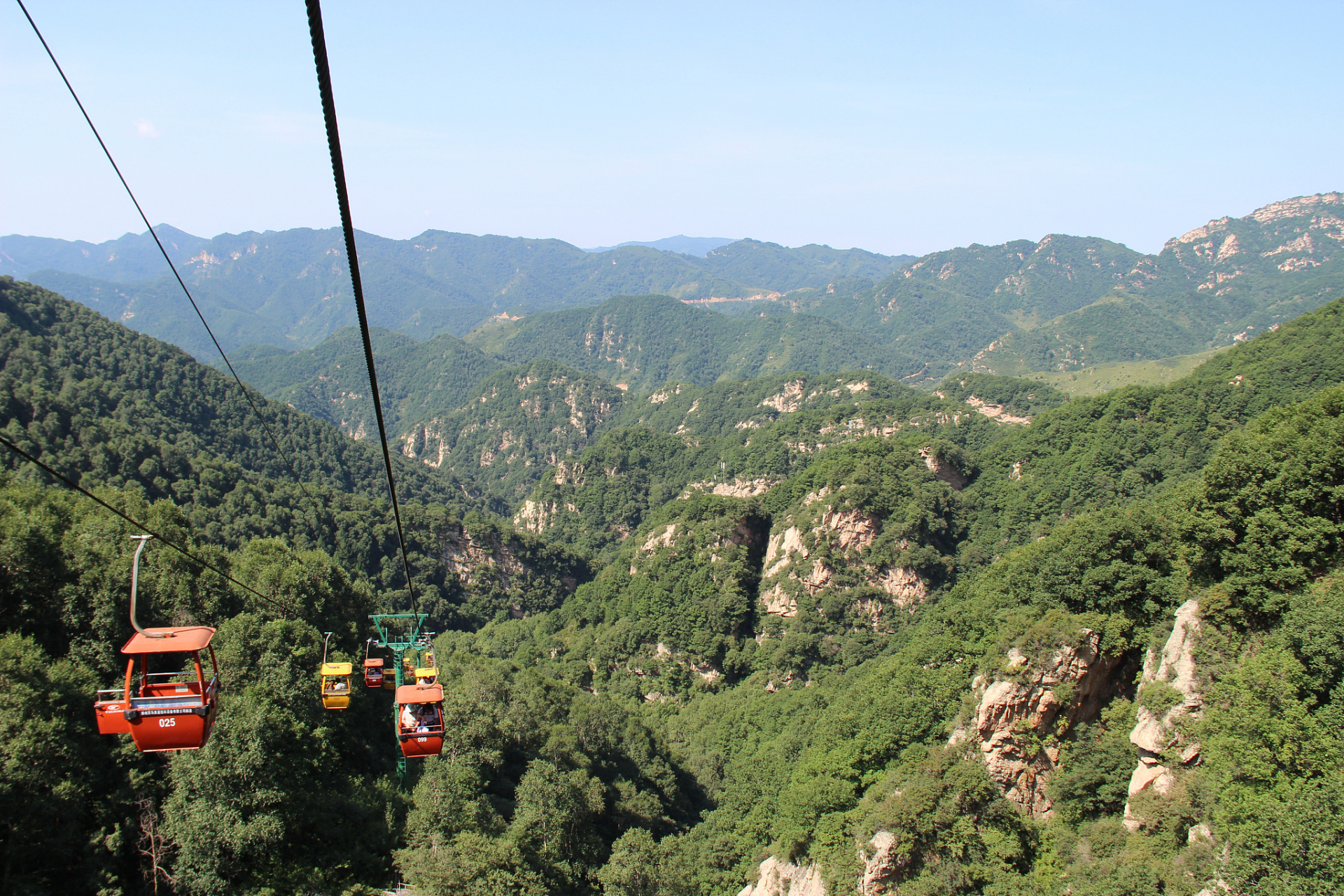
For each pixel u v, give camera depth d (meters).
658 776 104.44
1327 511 52.50
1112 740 58.09
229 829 50.91
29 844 44.75
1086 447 165.50
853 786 70.88
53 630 63.09
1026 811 59.78
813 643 149.00
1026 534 159.75
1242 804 42.66
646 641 166.12
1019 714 60.75
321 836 59.62
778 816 79.38
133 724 19.11
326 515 193.75
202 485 177.75
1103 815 56.69
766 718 124.69
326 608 87.25
